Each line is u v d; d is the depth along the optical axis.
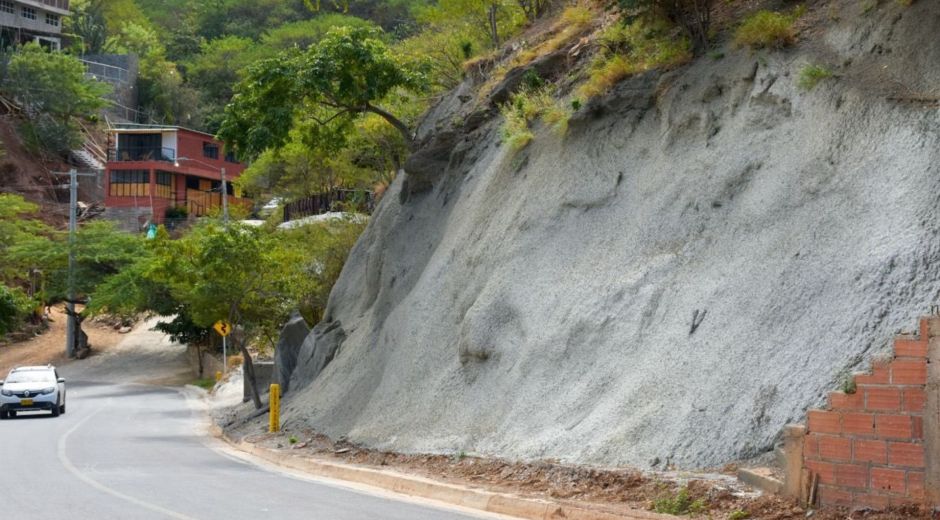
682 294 14.86
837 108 14.80
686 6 18.81
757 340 13.08
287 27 110.62
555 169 19.66
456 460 15.63
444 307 20.52
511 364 17.25
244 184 69.62
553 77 23.66
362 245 30.98
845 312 12.40
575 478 12.80
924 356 9.45
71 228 63.66
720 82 16.95
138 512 11.68
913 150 13.41
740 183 15.48
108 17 121.06
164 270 33.50
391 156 38.91
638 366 14.51
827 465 10.02
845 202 13.66
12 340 68.81
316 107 28.55
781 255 13.82
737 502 10.55
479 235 20.91
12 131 88.31
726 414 12.55
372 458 17.70
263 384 36.47
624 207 17.48
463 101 27.70
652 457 12.75
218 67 108.88
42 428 28.48
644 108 18.53
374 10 109.00
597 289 16.44
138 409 38.03
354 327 27.62
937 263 12.11
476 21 35.38
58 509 11.95
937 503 9.25
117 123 90.81
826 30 16.47
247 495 13.48
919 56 14.72
